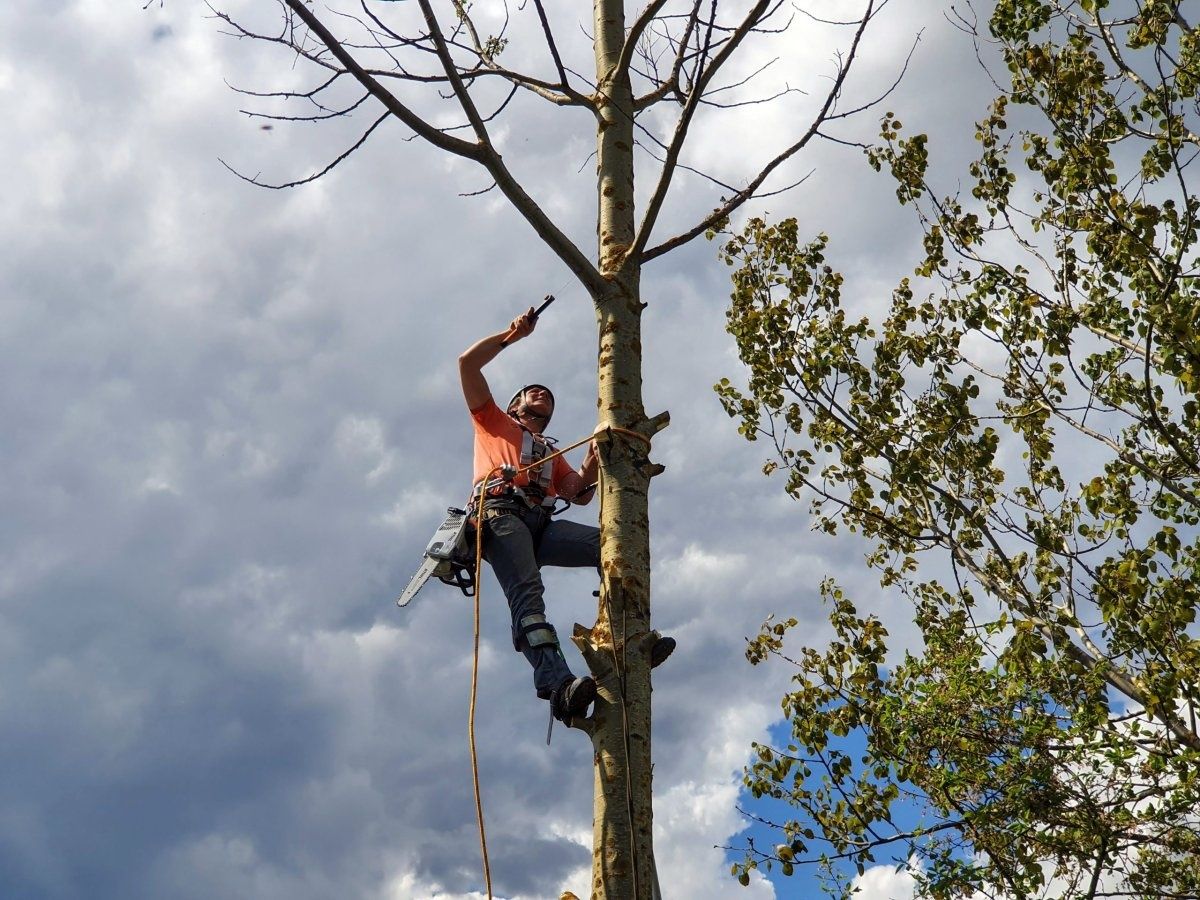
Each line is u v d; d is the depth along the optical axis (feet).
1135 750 28.96
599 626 14.61
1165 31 29.50
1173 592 26.27
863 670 31.58
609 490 15.26
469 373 17.35
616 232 16.83
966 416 32.19
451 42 17.83
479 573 16.35
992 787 29.86
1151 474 29.73
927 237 33.83
